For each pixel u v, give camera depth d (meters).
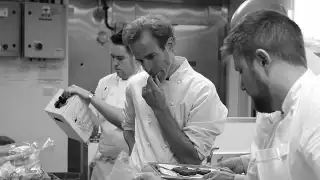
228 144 2.62
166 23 1.27
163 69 1.34
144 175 1.20
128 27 1.28
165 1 4.05
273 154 0.94
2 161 1.49
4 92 3.53
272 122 1.10
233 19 1.98
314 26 2.61
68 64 3.83
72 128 1.79
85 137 1.87
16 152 1.52
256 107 0.98
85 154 2.47
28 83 3.57
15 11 3.39
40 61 3.57
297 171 0.87
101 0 3.88
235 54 0.93
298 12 2.60
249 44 0.89
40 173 1.53
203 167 1.31
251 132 2.67
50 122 3.63
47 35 3.46
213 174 1.17
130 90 1.55
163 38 1.26
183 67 1.43
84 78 3.94
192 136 1.37
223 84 4.28
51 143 1.67
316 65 1.33
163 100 1.33
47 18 3.45
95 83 3.98
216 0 4.16
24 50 3.42
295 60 0.89
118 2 3.94
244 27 0.90
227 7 4.19
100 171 2.15
